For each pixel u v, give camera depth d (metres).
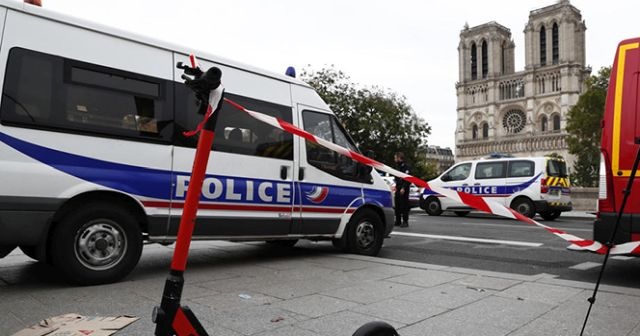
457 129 119.31
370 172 7.17
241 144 5.69
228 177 5.52
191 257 6.53
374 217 7.16
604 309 4.00
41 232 4.22
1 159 4.06
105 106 4.68
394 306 3.98
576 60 104.56
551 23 105.50
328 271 5.51
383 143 33.72
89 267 4.51
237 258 6.47
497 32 115.25
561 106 102.12
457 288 4.68
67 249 4.37
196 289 4.51
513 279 5.13
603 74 49.19
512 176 15.41
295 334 3.23
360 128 33.25
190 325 1.67
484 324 3.54
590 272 6.13
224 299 4.12
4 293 4.22
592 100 49.03
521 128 109.31
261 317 3.60
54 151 4.32
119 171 4.70
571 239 2.43
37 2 4.52
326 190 6.54
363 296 4.30
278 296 4.26
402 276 5.24
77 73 4.53
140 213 4.90
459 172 16.89
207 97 1.63
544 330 3.43
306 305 3.96
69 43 4.52
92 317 3.27
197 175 1.63
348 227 6.85
